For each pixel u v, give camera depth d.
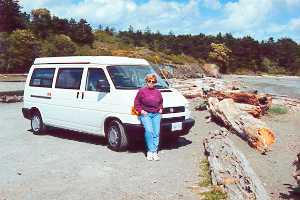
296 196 7.63
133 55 67.31
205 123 14.17
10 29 61.16
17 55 47.22
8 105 20.91
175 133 10.47
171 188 7.44
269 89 47.97
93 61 11.19
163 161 9.33
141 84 10.70
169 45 106.75
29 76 13.18
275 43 138.38
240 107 14.60
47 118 12.33
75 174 8.33
